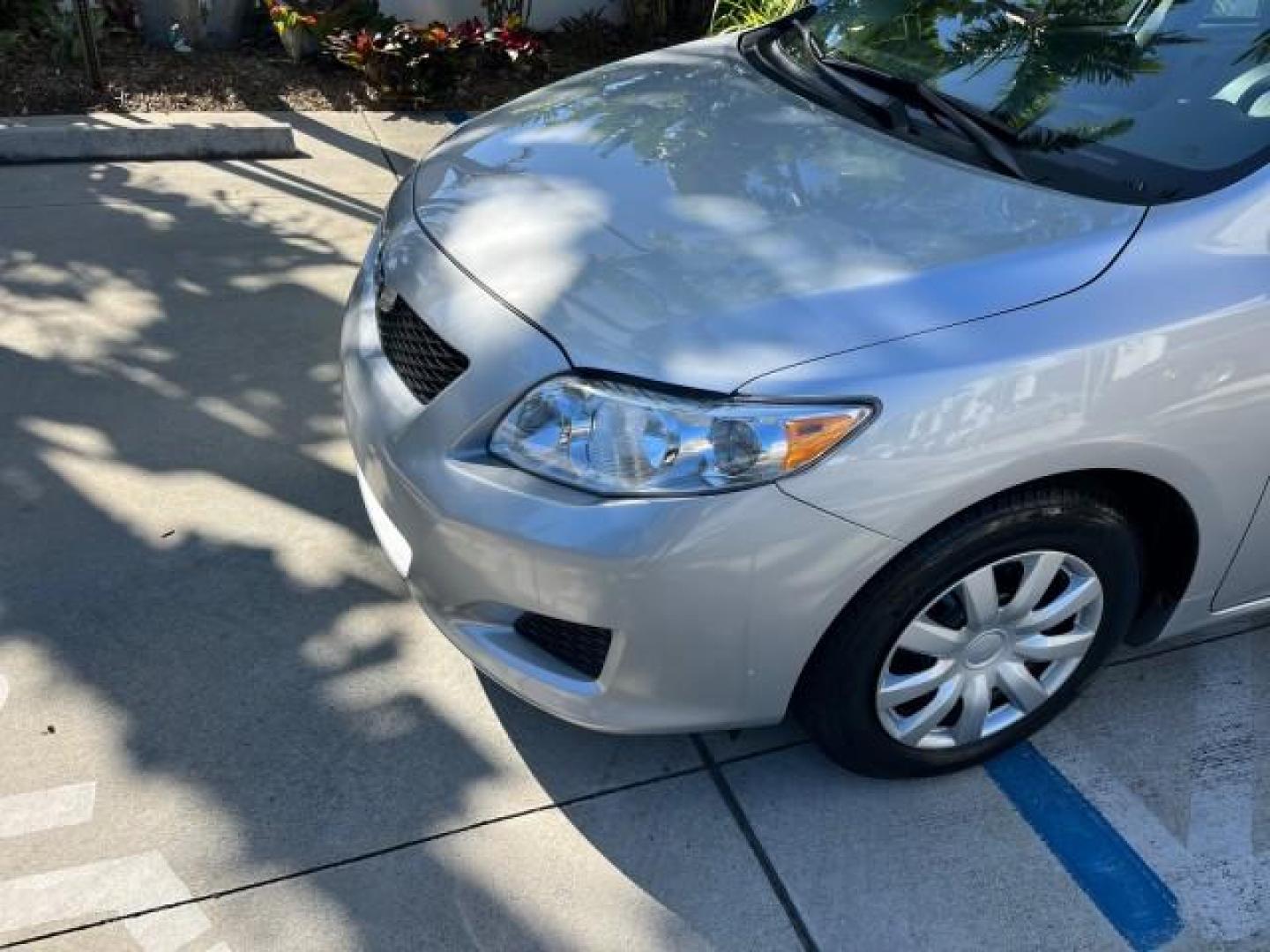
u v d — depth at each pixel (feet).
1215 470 7.04
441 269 7.45
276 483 10.27
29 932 6.51
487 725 8.09
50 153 16.01
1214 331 6.70
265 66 19.93
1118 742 8.42
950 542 6.61
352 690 8.25
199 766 7.57
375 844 7.19
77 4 16.94
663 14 23.34
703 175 7.80
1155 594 8.06
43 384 11.23
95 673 8.16
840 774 7.97
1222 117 7.72
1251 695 8.90
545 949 6.71
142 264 13.61
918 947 6.92
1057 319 6.47
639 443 6.21
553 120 9.14
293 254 14.24
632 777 7.80
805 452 6.11
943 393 6.22
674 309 6.52
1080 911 7.21
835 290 6.55
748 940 6.88
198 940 6.56
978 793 7.93
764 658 6.63
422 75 19.21
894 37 9.72
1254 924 7.22
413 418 7.02
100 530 9.46
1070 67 8.61
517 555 6.48
